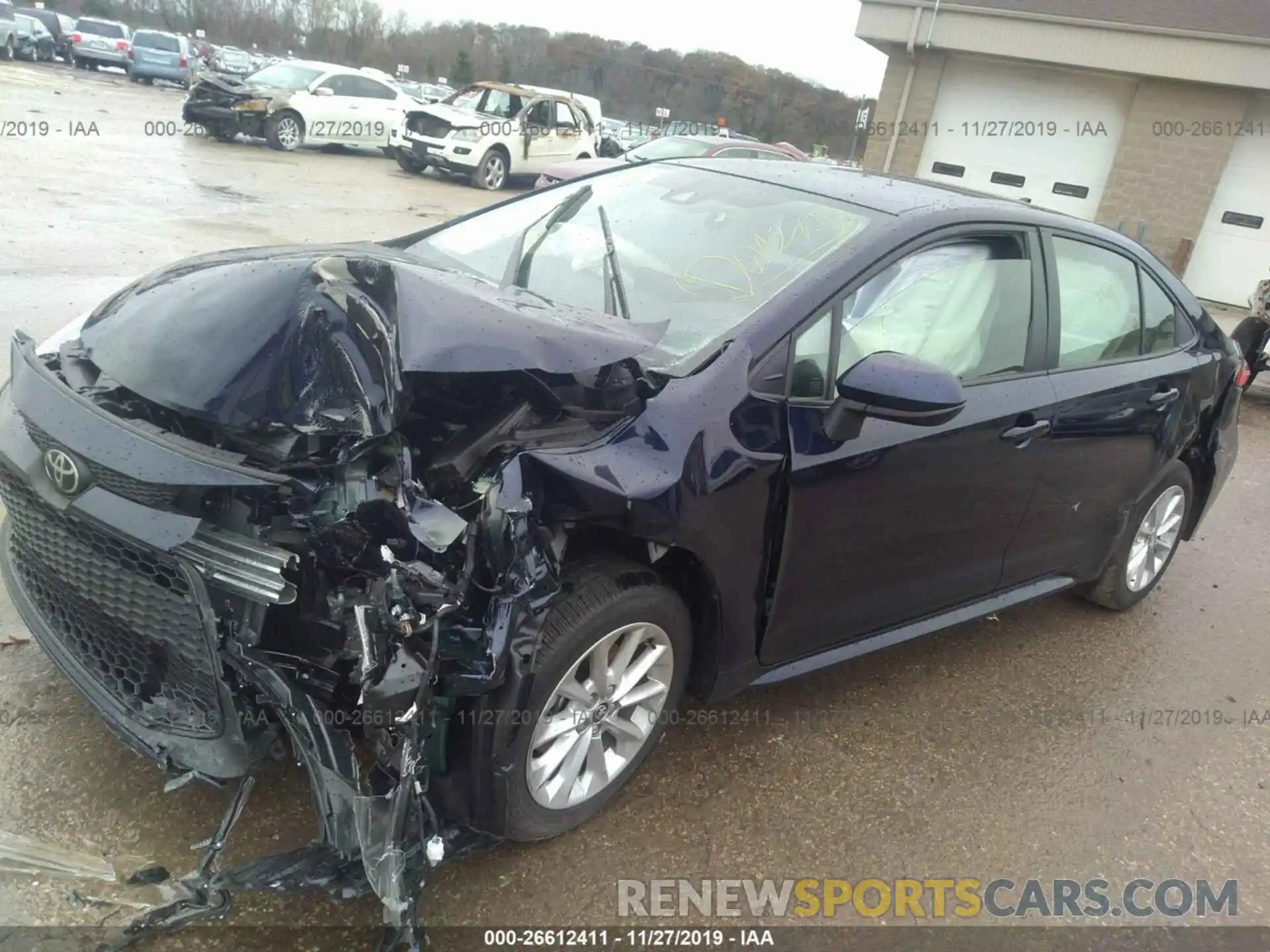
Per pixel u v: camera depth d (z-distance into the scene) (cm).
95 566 221
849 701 349
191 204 1078
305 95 1761
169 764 220
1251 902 286
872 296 294
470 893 242
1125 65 1479
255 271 243
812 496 273
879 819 293
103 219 917
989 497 330
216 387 217
